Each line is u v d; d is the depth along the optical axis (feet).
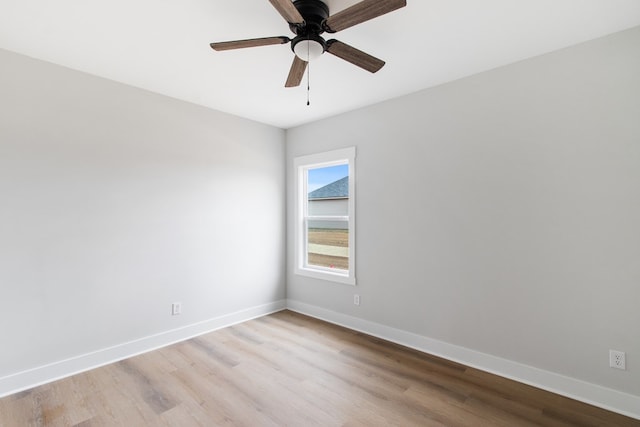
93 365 8.48
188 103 10.60
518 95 7.91
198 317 10.80
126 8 5.90
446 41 7.02
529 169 7.75
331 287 12.10
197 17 6.19
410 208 9.87
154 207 9.76
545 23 6.37
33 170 7.69
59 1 5.69
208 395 7.22
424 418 6.44
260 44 5.83
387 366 8.61
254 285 12.60
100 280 8.68
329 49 5.93
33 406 6.77
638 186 6.47
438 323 9.27
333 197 12.78
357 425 6.23
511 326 8.00
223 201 11.57
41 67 7.82
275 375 8.11
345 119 11.64
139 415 6.50
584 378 7.03
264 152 13.02
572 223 7.18
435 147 9.36
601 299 6.85
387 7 4.74
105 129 8.81
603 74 6.84
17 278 7.45
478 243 8.54
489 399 7.09
